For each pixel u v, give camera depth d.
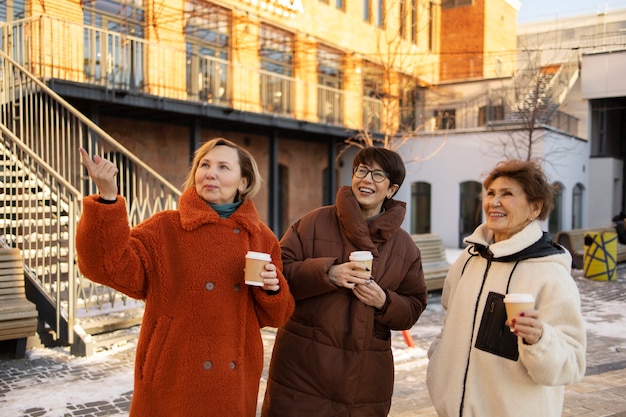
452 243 19.16
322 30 18.77
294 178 19.00
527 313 1.94
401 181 2.72
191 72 14.24
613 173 22.50
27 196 7.80
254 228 2.33
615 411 4.10
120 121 13.62
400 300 2.64
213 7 15.23
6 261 5.52
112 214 1.98
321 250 2.69
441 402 2.33
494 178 2.35
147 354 2.15
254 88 16.31
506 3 28.64
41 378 4.88
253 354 2.34
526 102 17.75
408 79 19.62
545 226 18.98
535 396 2.15
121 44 12.37
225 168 2.30
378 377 2.66
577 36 31.88
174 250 2.22
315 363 2.55
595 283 11.21
